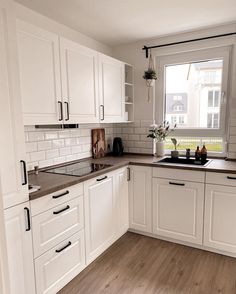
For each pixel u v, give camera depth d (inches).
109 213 93.8
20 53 63.2
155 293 72.0
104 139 122.8
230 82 103.1
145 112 121.9
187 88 114.1
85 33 104.9
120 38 112.3
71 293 72.4
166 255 91.8
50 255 66.6
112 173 94.2
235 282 76.0
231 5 80.2
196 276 79.4
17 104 55.2
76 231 76.2
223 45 100.8
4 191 53.4
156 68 118.0
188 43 107.3
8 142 53.7
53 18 88.1
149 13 85.5
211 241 91.0
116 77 107.8
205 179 88.7
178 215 96.3
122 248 97.1
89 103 91.0
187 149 108.4
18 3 75.9
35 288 62.5
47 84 72.2
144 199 103.4
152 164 99.0
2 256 47.1
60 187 67.4
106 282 77.1
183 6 80.5
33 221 60.7
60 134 97.2
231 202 85.3
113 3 77.1
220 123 107.6
